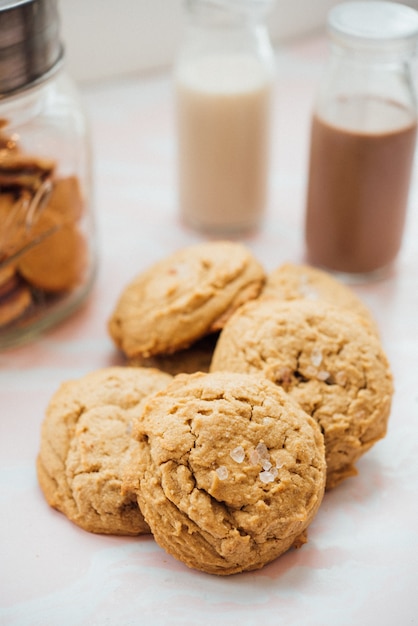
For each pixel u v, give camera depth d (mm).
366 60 584
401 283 634
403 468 525
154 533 470
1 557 486
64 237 580
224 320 551
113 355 587
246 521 461
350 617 465
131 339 562
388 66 587
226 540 461
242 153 646
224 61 639
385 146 587
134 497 485
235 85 631
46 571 480
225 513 465
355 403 507
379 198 602
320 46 856
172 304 554
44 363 582
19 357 585
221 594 472
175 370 556
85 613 466
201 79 634
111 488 489
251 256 580
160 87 805
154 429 476
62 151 572
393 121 589
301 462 474
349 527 499
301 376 515
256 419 478
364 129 587
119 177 716
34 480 519
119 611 466
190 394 486
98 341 596
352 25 580
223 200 659
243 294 558
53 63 544
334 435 502
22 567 482
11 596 472
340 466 514
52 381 571
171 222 682
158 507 466
